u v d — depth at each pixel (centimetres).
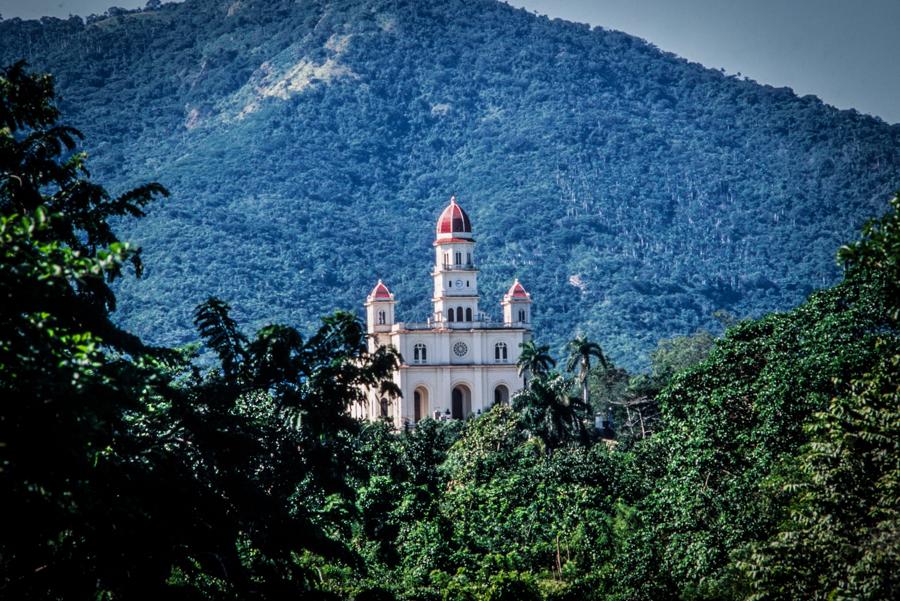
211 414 16225
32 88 16312
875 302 19712
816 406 19050
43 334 11844
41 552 13025
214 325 17350
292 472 17888
